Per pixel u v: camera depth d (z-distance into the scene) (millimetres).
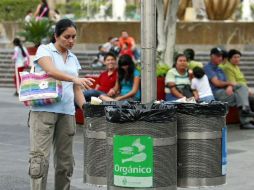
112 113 8898
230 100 20656
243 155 16188
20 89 10516
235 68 21078
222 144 9539
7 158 15836
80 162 15312
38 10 46344
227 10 45938
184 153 9391
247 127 20531
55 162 10930
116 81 19359
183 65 19891
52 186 13039
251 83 34031
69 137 10789
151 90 10000
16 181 13438
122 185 8977
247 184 13133
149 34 9922
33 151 10539
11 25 48281
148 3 9883
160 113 8891
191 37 41250
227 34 41219
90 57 38375
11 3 56562
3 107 25406
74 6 56000
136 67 19406
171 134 9047
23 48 30922
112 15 52719
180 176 9430
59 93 10383
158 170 8961
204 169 9398
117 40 35219
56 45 10625
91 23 42812
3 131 19812
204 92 19766
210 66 20844
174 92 19797
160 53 23188
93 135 9828
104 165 9805
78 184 13141
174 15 23109
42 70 10547
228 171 14344
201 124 9352
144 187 8938
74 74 10727
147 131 8883
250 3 49906
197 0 46750
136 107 9352
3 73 37188
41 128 10508
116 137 8945
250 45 41250
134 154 8898
